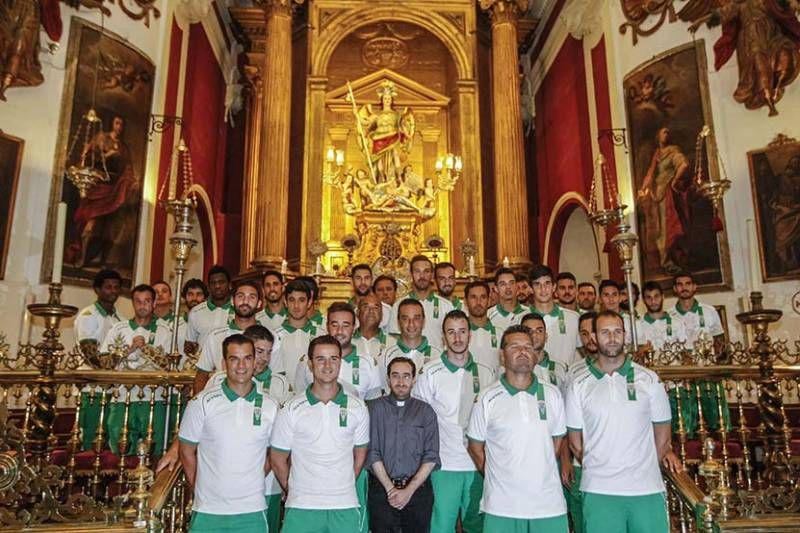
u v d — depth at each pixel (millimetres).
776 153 7895
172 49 10016
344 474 3588
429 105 12992
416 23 13062
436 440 3951
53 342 4414
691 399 5754
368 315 4910
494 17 12875
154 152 9273
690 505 3629
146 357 5203
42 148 7492
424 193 12180
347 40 13172
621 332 3723
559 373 5027
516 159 12109
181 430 3598
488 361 4988
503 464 3586
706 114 8555
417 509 3836
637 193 9453
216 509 3447
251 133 13141
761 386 4750
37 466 3324
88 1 8117
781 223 7758
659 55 9289
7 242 7051
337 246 11992
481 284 5051
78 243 7719
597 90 10695
